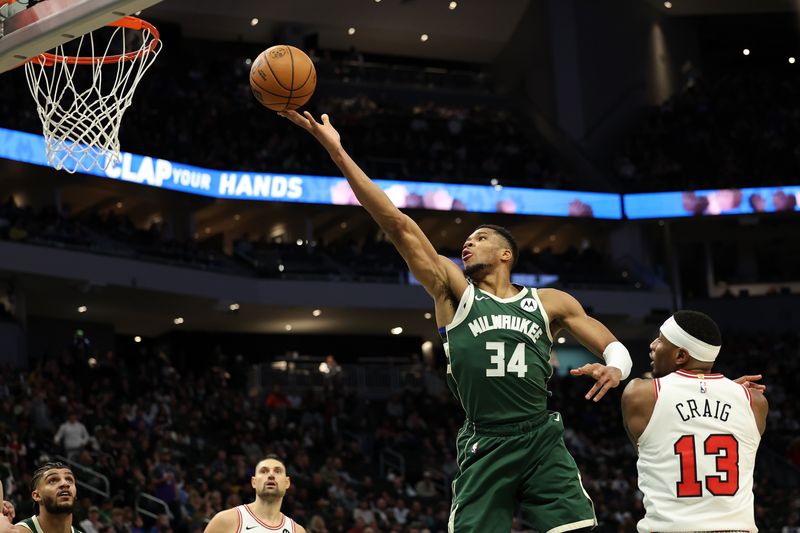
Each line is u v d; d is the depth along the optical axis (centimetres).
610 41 3484
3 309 2383
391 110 3362
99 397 2139
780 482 2417
